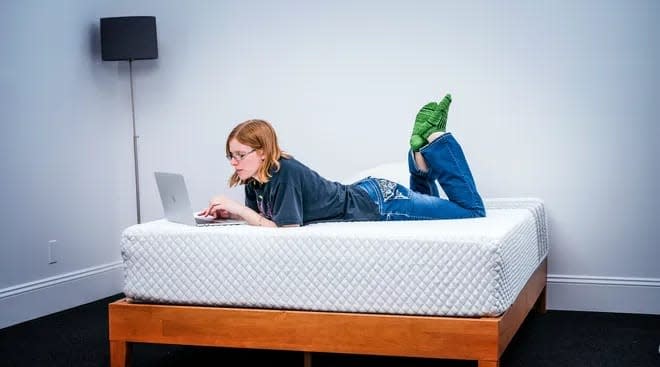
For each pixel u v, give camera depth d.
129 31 3.94
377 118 3.94
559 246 3.70
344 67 3.98
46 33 3.73
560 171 3.68
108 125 4.14
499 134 3.76
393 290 2.38
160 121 4.25
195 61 4.20
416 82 3.87
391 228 2.50
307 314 2.44
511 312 2.53
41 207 3.68
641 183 3.57
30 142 3.61
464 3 3.78
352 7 3.95
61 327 3.42
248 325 2.49
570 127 3.65
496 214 3.08
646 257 3.59
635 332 3.25
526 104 3.71
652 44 3.52
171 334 2.56
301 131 4.06
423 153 3.02
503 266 2.35
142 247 2.57
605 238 3.64
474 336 2.30
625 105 3.57
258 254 2.48
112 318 2.61
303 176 2.71
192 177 4.23
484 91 3.77
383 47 3.91
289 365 2.86
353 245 2.41
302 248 2.45
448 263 2.34
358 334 2.40
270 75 4.09
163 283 2.56
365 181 2.95
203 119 4.20
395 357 3.00
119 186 4.22
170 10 4.23
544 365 2.78
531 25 3.69
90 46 4.03
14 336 3.26
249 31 4.11
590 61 3.61
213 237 2.51
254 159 2.66
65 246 3.83
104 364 2.83
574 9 3.62
